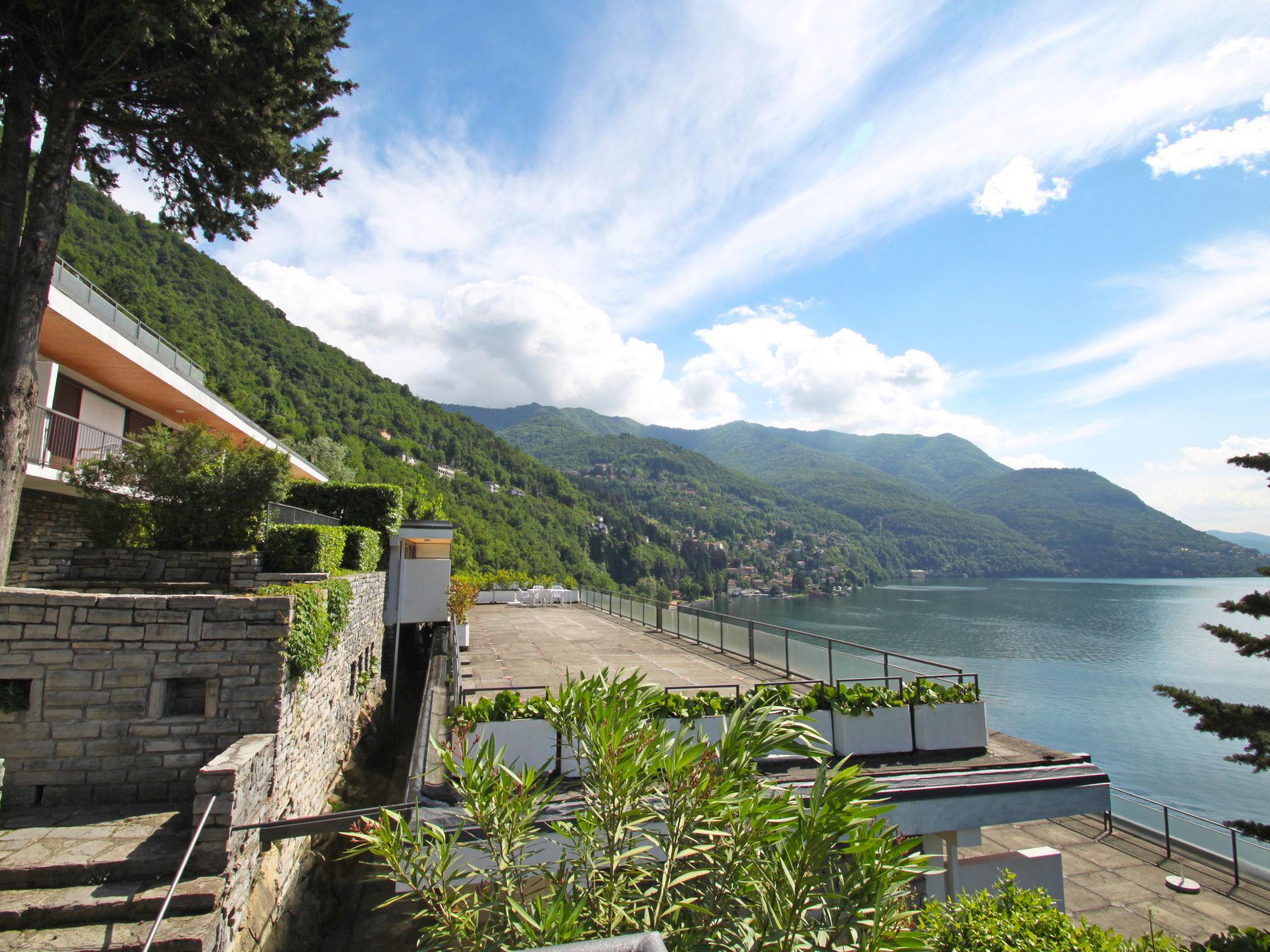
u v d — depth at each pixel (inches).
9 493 313.0
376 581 605.9
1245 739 212.5
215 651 276.8
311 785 342.0
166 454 427.5
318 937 309.4
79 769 263.3
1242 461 220.7
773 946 121.2
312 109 407.8
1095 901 352.2
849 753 295.3
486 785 151.3
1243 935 168.4
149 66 345.7
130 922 204.4
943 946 164.6
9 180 326.6
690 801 139.1
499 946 132.8
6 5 307.9
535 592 1102.4
